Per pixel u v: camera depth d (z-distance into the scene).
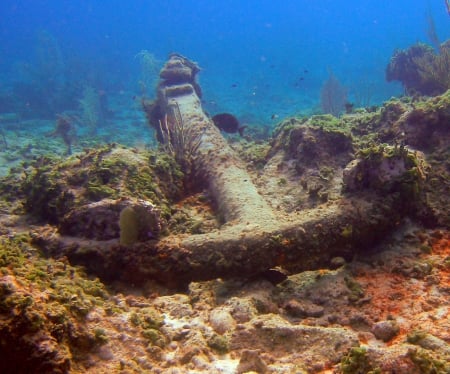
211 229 4.80
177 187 5.78
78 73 32.22
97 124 20.97
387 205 4.14
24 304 2.34
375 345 2.88
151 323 3.06
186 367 2.62
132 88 33.28
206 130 7.02
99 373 2.47
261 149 7.45
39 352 2.28
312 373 2.58
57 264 3.70
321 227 3.97
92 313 2.83
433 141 5.19
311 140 5.76
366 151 4.30
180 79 9.99
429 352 2.35
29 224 4.80
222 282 4.02
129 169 4.95
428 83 12.65
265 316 3.12
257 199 4.80
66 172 4.98
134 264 3.99
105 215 4.14
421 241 4.12
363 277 3.83
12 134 18.05
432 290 3.39
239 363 2.60
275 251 3.84
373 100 24.67
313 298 3.65
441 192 4.52
